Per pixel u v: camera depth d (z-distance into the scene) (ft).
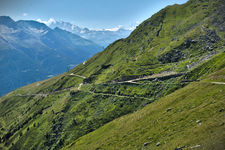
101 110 487.61
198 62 451.94
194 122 173.88
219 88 229.45
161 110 265.54
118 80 602.85
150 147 175.63
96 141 304.71
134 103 433.48
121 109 439.63
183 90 307.17
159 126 212.64
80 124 490.08
